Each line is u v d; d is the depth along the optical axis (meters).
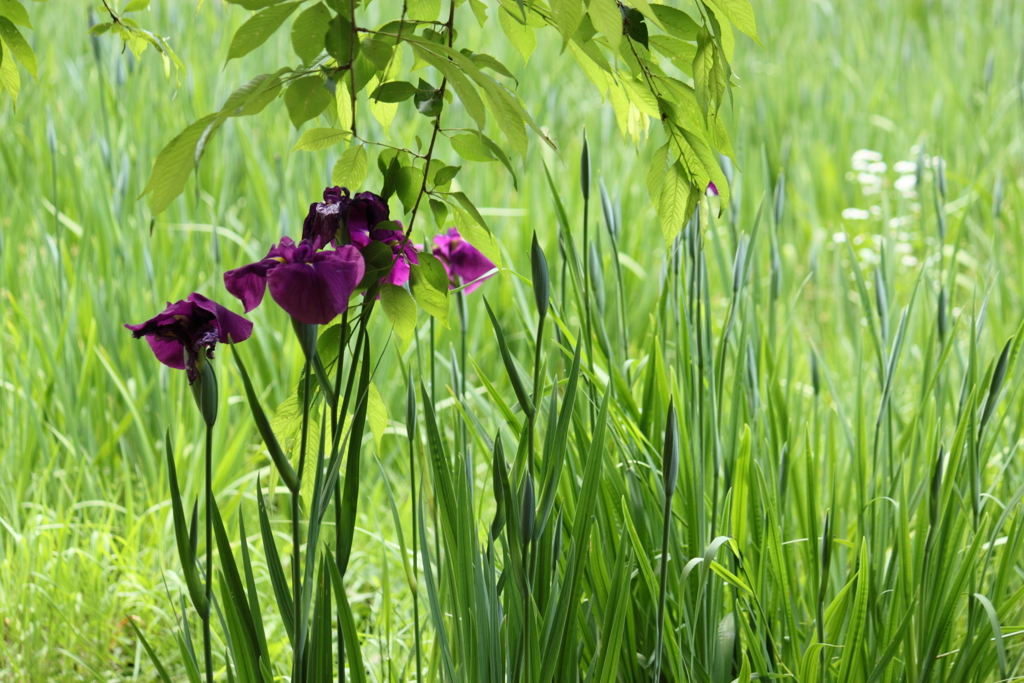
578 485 4.28
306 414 3.88
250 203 9.00
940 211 4.95
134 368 6.52
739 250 4.37
